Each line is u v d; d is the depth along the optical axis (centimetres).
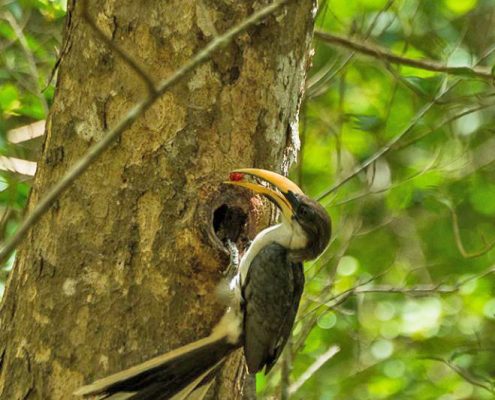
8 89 1627
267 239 1161
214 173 1095
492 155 2005
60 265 1069
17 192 1545
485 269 1948
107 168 1077
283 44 1126
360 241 1962
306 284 1652
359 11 1828
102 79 1092
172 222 1072
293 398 1714
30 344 1066
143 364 1035
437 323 1827
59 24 1750
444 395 1767
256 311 1106
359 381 1806
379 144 1836
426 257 1998
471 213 1989
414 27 1823
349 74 1958
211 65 1092
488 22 1942
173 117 1084
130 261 1063
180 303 1070
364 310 1916
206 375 1059
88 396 1048
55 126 1110
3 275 1462
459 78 1688
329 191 1623
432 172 1864
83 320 1058
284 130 1150
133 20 1091
